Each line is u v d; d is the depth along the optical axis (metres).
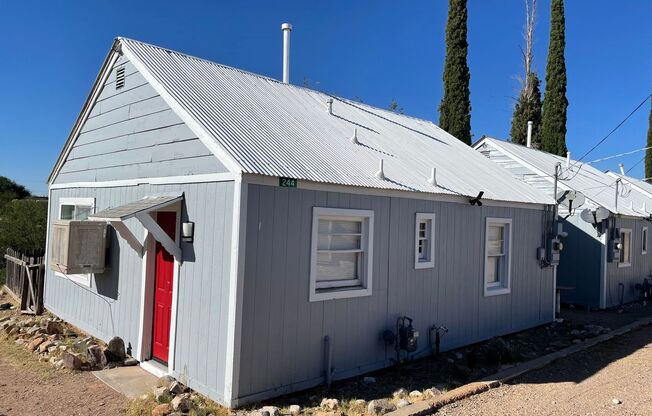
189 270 6.61
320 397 6.33
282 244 6.28
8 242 15.05
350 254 7.33
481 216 9.63
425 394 6.50
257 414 5.46
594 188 16.05
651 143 33.28
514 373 7.52
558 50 26.59
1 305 11.30
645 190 19.98
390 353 7.78
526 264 10.93
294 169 6.48
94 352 7.38
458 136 22.53
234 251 5.85
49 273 10.86
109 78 8.94
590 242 14.44
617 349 9.34
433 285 8.53
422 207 8.30
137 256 7.84
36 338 8.48
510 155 15.95
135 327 7.73
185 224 6.64
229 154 6.07
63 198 10.47
